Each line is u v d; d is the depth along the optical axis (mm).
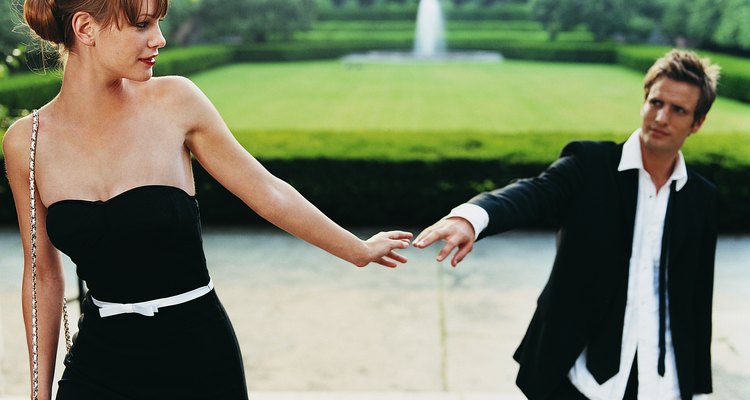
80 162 1648
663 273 1971
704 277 2045
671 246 1976
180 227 1650
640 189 1991
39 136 1663
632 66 25547
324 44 31359
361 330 4328
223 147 1734
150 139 1662
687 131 1935
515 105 16531
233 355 1786
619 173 2002
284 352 4035
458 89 19625
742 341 4086
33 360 1813
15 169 1692
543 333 2041
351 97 17969
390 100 17359
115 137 1649
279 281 5180
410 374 3766
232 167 1740
